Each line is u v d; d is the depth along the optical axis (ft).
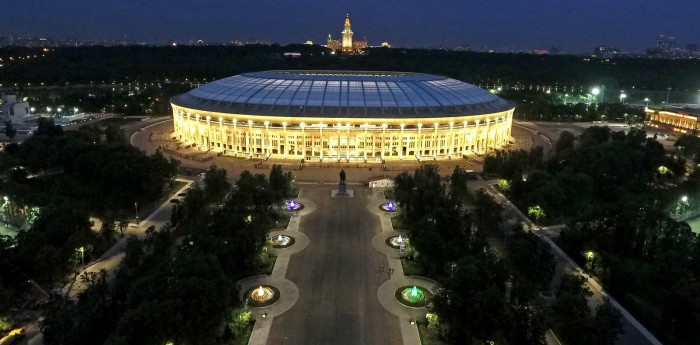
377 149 581.94
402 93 610.65
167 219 384.88
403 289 288.51
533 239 310.04
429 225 308.40
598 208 358.64
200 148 619.26
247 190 366.63
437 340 242.37
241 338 239.91
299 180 494.18
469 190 463.42
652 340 246.47
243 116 572.51
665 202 400.88
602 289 295.28
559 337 246.06
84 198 412.98
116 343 199.72
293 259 324.19
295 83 628.69
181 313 217.56
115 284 261.03
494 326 224.33
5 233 365.20
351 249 339.98
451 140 597.11
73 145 491.31
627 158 480.64
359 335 244.63
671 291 261.85
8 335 239.50
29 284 280.51
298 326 250.98
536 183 411.75
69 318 227.40
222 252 283.18
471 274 244.22
